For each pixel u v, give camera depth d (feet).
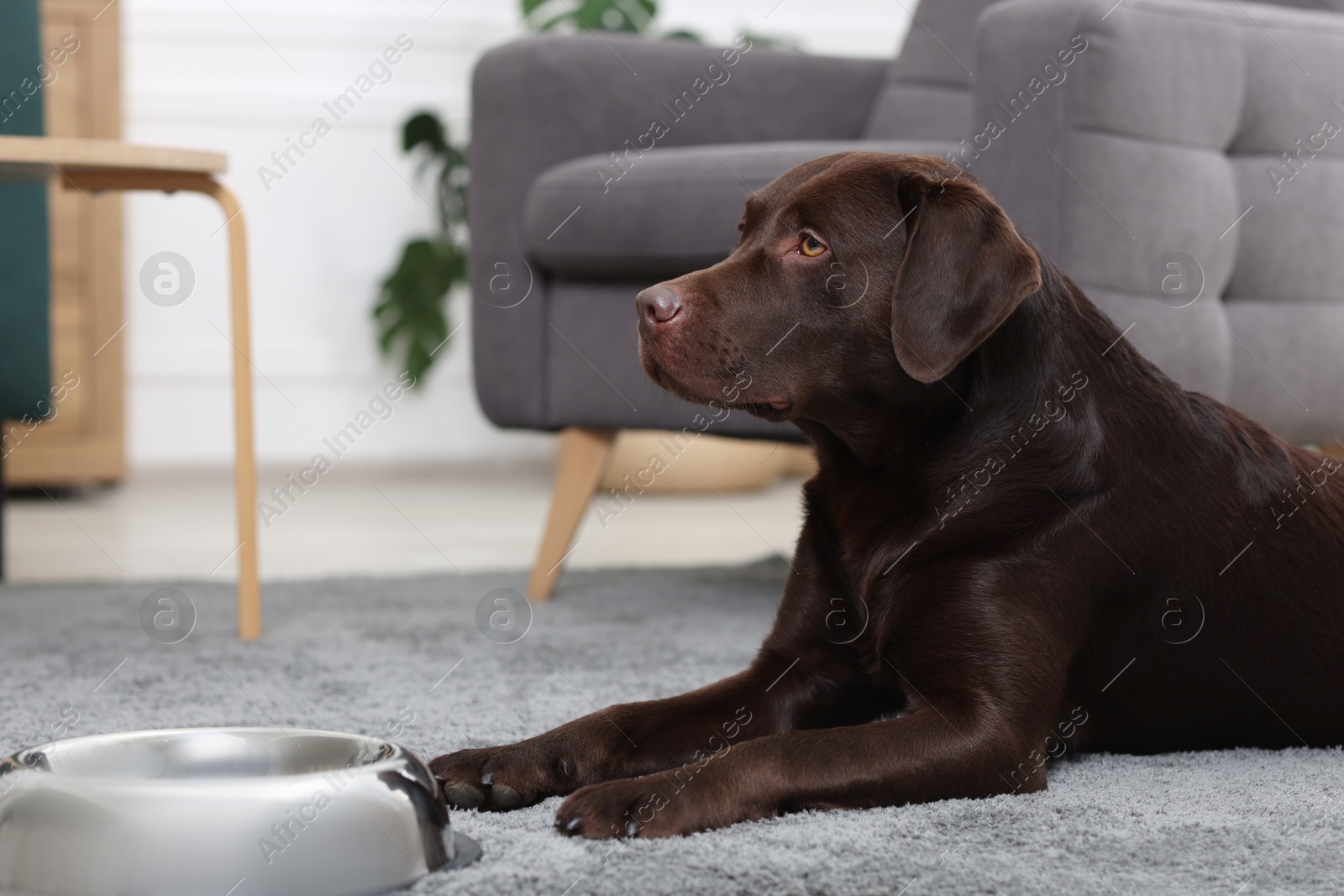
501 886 4.03
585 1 17.16
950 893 4.00
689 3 19.56
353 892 3.99
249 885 3.92
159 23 17.60
